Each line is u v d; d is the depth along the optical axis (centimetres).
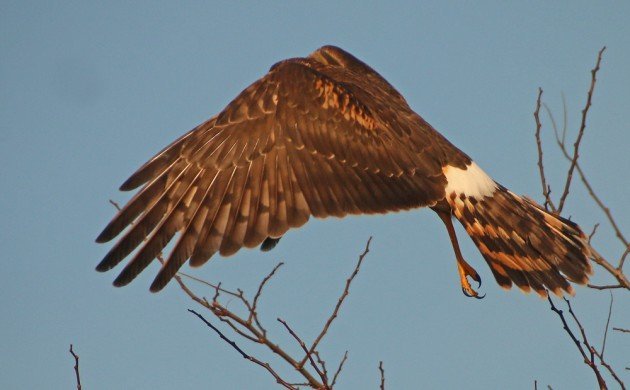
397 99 1321
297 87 1199
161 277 1109
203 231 1127
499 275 1210
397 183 1191
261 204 1138
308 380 1302
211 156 1158
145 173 1152
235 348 1305
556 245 1220
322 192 1156
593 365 1240
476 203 1215
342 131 1188
